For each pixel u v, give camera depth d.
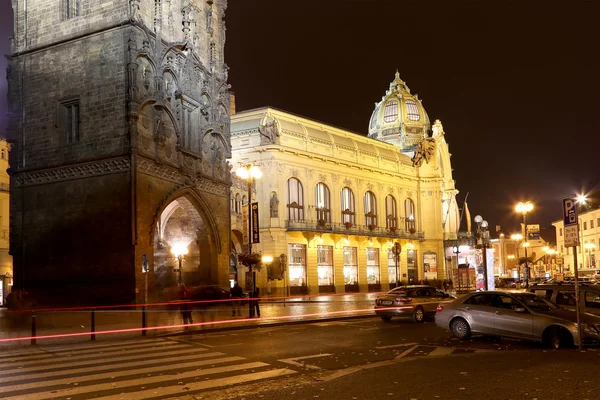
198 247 46.69
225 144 45.78
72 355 16.81
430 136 93.50
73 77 36.97
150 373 13.46
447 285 78.88
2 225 50.03
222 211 44.69
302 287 63.03
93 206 35.50
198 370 13.83
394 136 89.06
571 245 15.89
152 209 36.03
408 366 12.75
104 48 36.12
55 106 37.38
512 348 17.27
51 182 36.91
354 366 14.20
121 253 34.47
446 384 10.52
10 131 38.53
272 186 60.62
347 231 68.19
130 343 19.73
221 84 45.69
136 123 35.09
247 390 11.51
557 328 17.16
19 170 37.72
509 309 18.27
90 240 35.41
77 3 38.16
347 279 70.06
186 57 40.81
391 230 76.38
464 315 19.16
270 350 17.22
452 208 92.31
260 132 60.72
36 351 17.98
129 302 33.94
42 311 34.00
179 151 39.16
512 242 146.38
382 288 74.75
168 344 19.25
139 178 34.97
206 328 23.97
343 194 71.19
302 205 64.56
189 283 46.56
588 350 15.03
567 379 10.53
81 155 36.22
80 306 35.22
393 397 9.73
